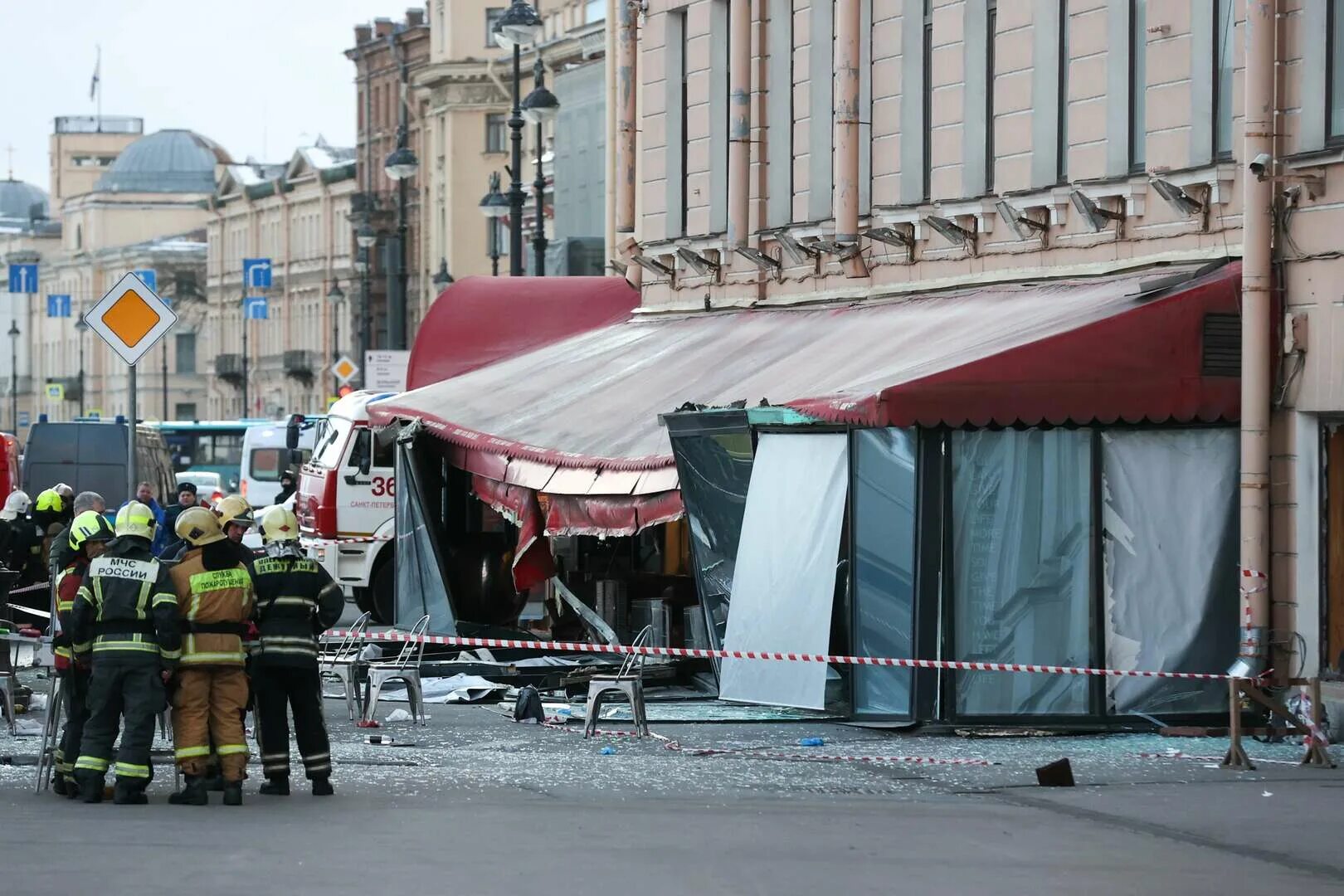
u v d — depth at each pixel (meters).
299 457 129.25
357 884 28.23
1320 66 49.12
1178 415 49.72
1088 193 56.47
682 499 55.59
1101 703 49.84
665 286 79.62
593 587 70.06
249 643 37.94
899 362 54.41
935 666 49.16
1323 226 48.62
